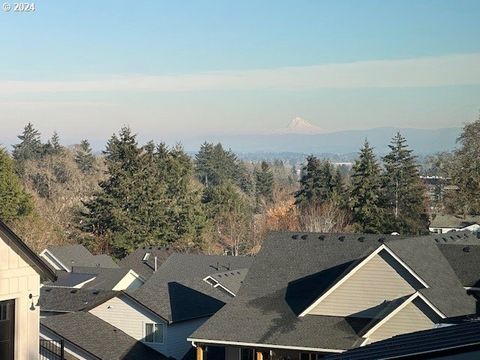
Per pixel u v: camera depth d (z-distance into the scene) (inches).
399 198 3358.8
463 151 3078.2
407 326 1074.1
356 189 3253.0
